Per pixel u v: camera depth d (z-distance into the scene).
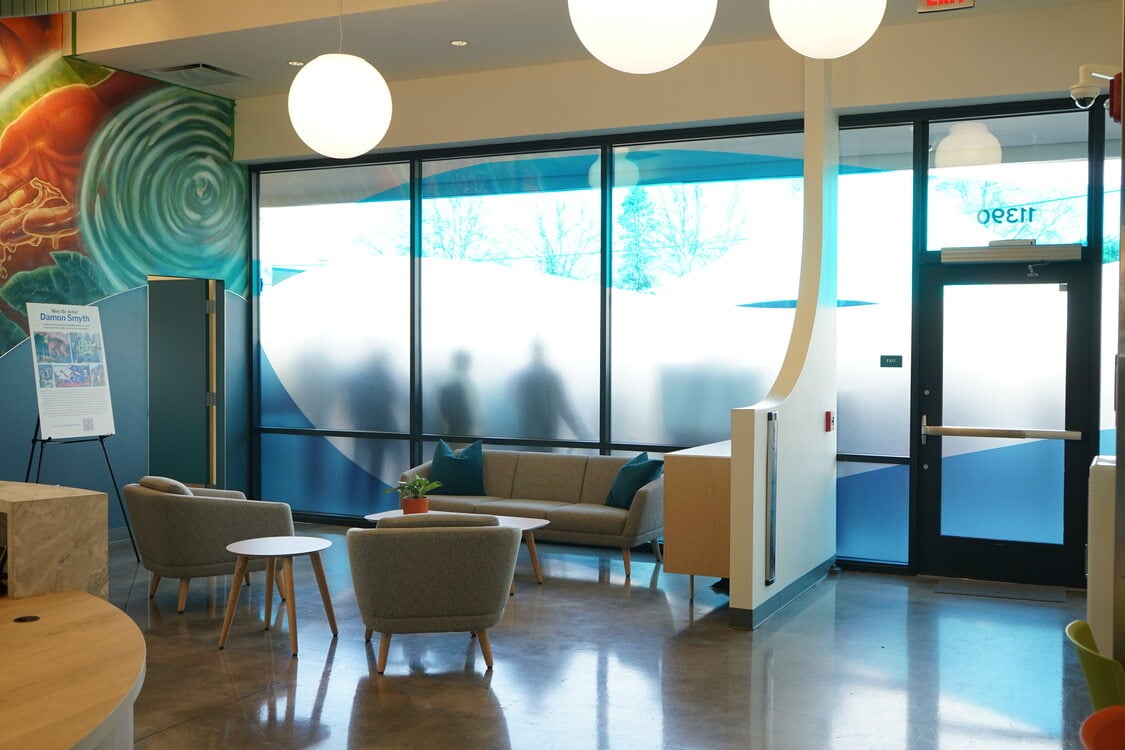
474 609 5.08
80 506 3.32
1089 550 3.02
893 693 4.76
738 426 5.87
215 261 9.36
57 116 7.98
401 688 4.80
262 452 9.82
